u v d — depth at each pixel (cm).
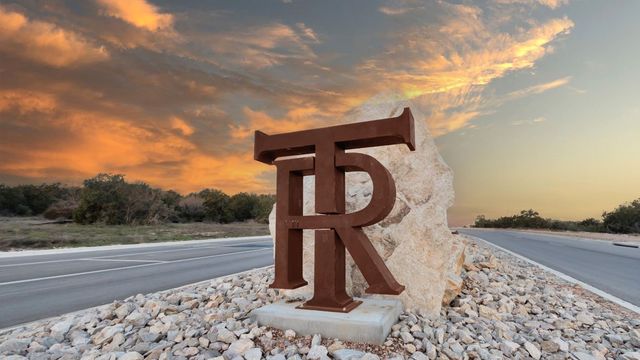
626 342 414
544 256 1318
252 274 770
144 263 1184
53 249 1667
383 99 556
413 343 359
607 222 3738
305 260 528
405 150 520
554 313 514
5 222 3109
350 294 495
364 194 535
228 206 4619
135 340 382
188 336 374
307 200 555
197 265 1130
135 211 3453
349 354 327
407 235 480
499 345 374
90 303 625
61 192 3853
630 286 756
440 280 456
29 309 585
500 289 589
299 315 386
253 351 330
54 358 352
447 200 491
